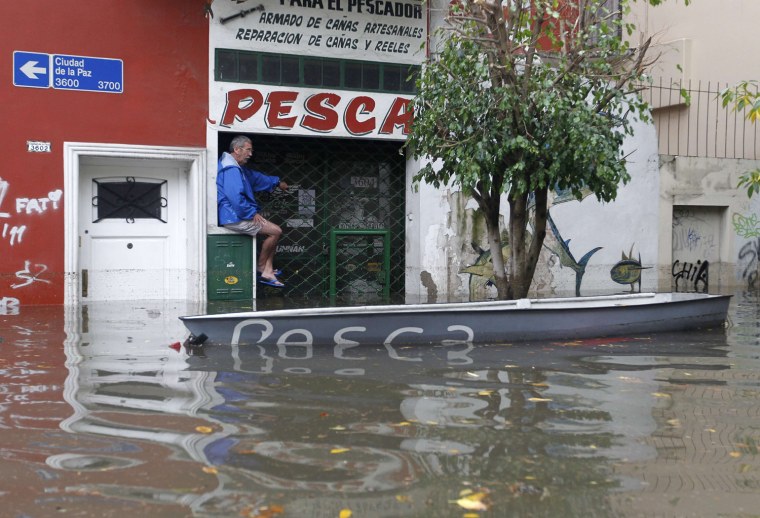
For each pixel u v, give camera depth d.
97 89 12.54
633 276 15.94
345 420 5.26
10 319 10.52
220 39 13.16
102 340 8.66
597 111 9.79
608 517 3.66
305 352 7.95
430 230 14.41
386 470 4.25
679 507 3.79
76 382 6.38
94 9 12.48
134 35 12.71
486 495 3.90
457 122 9.75
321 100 13.75
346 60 13.87
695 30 18.22
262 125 13.45
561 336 8.98
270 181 13.64
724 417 5.45
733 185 16.84
